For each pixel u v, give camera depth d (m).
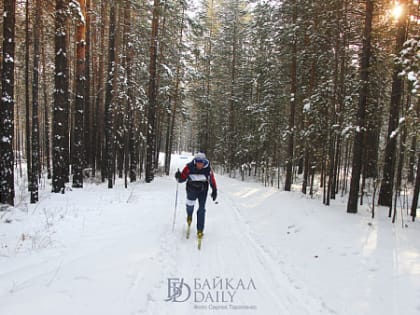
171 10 19.53
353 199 9.76
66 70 12.35
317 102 13.45
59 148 12.25
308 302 4.46
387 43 12.48
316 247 6.65
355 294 4.57
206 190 7.30
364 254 5.94
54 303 3.78
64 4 11.88
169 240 7.04
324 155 13.70
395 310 4.09
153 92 18.34
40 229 7.24
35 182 10.47
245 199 13.70
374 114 13.02
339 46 12.67
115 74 15.09
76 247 6.06
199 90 30.11
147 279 4.88
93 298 4.06
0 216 8.23
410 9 10.52
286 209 10.25
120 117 17.92
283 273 5.48
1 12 11.87
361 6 11.66
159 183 18.58
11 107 9.53
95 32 19.72
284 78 19.19
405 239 6.89
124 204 10.98
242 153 26.80
